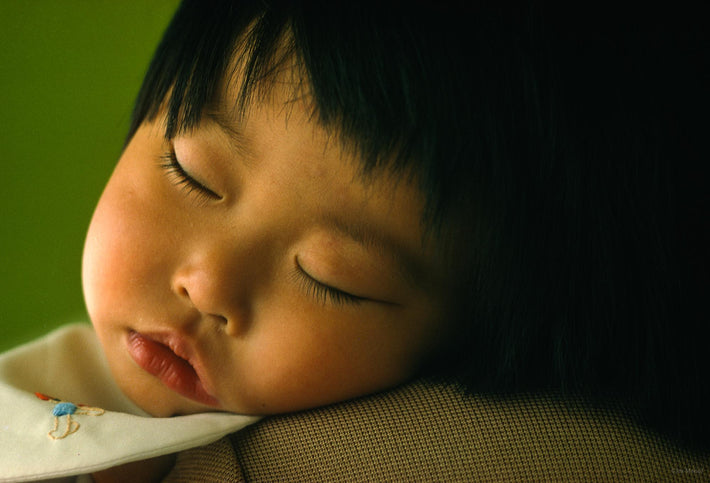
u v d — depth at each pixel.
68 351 0.62
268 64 0.48
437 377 0.54
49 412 0.50
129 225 0.52
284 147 0.47
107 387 0.62
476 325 0.54
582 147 0.48
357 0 0.47
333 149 0.46
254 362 0.52
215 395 0.53
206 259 0.49
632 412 0.51
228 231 0.49
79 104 0.98
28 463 0.47
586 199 0.50
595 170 0.49
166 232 0.51
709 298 0.52
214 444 0.52
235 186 0.49
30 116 0.97
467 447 0.49
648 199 0.50
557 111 0.47
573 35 0.47
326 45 0.46
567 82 0.47
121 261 0.52
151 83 0.63
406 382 0.56
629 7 0.48
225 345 0.52
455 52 0.46
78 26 0.97
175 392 0.54
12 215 0.97
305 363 0.51
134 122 0.66
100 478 0.53
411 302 0.52
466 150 0.46
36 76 0.96
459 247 0.50
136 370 0.55
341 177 0.47
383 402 0.52
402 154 0.46
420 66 0.45
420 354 0.55
